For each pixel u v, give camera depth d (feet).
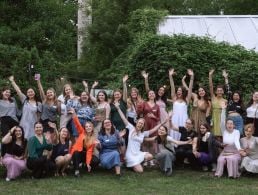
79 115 36.65
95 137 35.50
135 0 77.25
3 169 35.76
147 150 37.70
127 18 76.48
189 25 70.54
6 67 51.78
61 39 66.69
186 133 37.27
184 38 55.62
